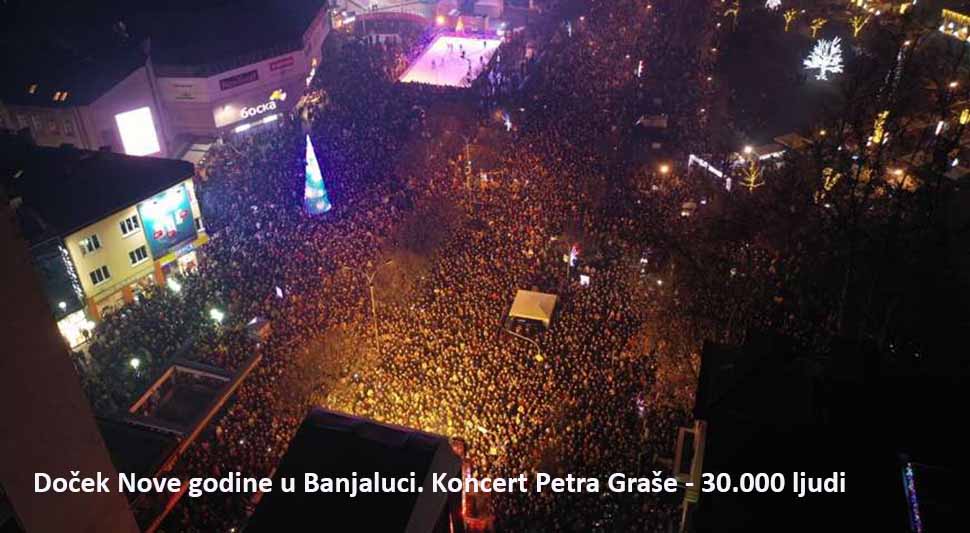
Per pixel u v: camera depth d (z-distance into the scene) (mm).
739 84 63844
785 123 54438
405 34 86562
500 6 90188
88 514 7852
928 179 28984
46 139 52312
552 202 46250
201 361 32250
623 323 34781
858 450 9586
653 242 35531
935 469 8695
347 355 33688
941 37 61031
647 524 24250
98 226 38438
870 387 10328
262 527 13914
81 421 7590
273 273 39562
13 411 6812
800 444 9852
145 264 41500
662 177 48031
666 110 59094
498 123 59281
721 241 33031
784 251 32469
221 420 28438
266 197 49156
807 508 9000
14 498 7016
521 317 35094
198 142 59000
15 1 57156
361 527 13688
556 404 29844
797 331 28984
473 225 44938
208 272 40219
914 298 24812
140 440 19984
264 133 60000
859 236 27484
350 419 16172
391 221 45188
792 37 74062
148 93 55344
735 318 29672
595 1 88375
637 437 28047
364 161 53719
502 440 27984
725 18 77812
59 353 7219
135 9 61000
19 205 36438
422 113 61281
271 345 34062
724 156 46938
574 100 62062
